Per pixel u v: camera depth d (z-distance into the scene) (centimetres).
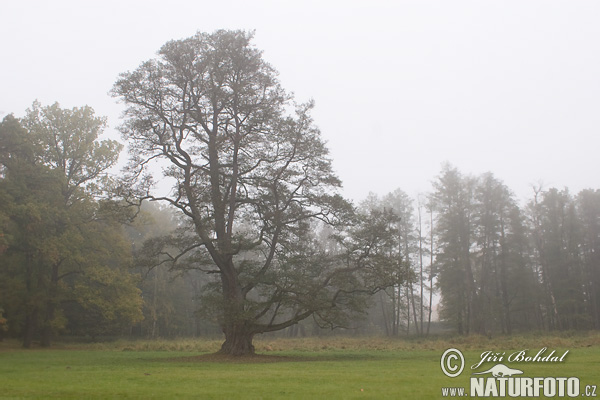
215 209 2673
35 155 3884
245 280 2711
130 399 1133
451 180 5325
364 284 2734
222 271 2708
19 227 3628
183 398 1138
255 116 2688
